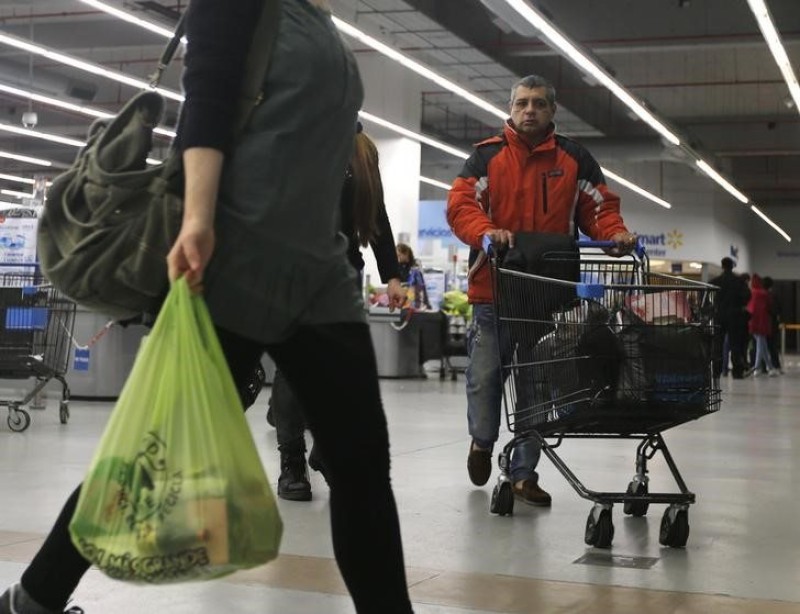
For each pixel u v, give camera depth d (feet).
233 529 5.18
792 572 10.53
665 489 15.89
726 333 57.36
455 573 10.22
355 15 48.73
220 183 5.78
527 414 12.09
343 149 6.23
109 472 5.25
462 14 53.47
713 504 14.64
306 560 10.54
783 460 19.61
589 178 14.33
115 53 68.23
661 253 107.34
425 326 47.11
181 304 5.45
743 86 78.84
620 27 53.83
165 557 5.10
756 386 48.08
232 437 5.34
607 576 10.23
